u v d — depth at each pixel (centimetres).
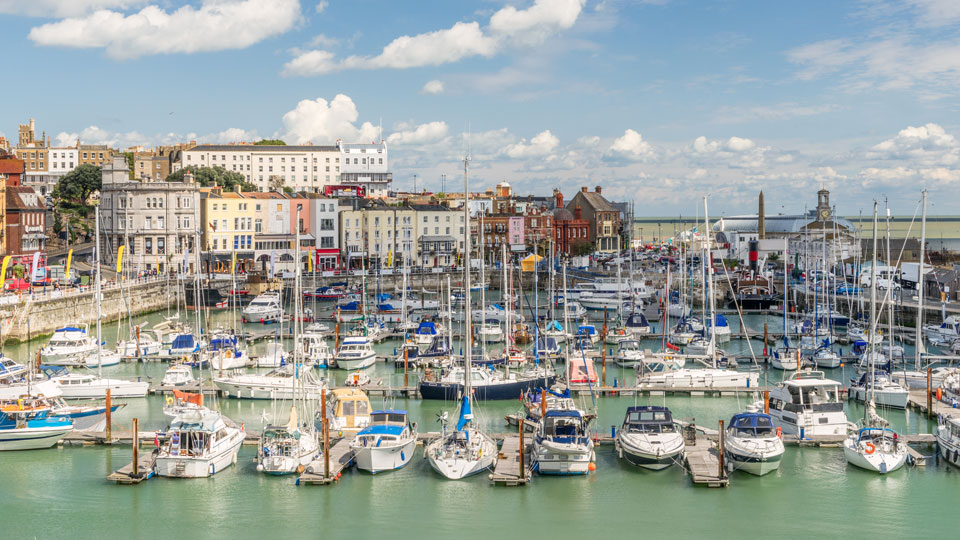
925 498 5134
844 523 4809
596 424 6725
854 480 5416
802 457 5841
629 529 4728
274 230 18975
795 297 15175
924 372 8131
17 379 6962
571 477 5444
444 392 7469
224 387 7575
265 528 4747
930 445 6088
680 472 5550
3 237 16288
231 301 15488
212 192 18962
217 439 5556
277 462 5422
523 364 8919
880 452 5550
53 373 7888
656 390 7838
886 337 11256
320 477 5319
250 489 5250
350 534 4678
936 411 6819
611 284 16325
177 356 9600
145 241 17475
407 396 7738
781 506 5022
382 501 5078
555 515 4897
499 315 12556
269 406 7325
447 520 4834
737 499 5119
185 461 5350
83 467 5638
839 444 6009
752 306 15512
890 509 4984
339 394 6500
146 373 8938
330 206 19500
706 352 9781
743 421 5572
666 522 4816
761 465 5334
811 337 10381
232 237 18438
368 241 19825
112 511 4947
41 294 11969
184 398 6788
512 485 5291
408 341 10300
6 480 5397
